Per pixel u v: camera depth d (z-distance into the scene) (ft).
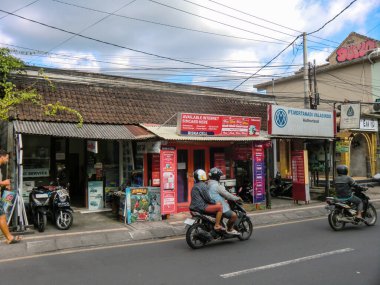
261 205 41.73
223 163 43.37
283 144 59.47
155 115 43.62
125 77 45.55
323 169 53.21
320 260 20.65
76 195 44.21
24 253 23.38
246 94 55.88
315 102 55.52
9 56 36.40
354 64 83.10
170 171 34.63
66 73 41.57
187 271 19.02
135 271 19.22
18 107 35.55
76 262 21.24
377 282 16.84
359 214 30.40
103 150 41.73
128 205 32.65
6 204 27.73
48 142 41.14
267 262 20.42
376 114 70.44
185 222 24.21
